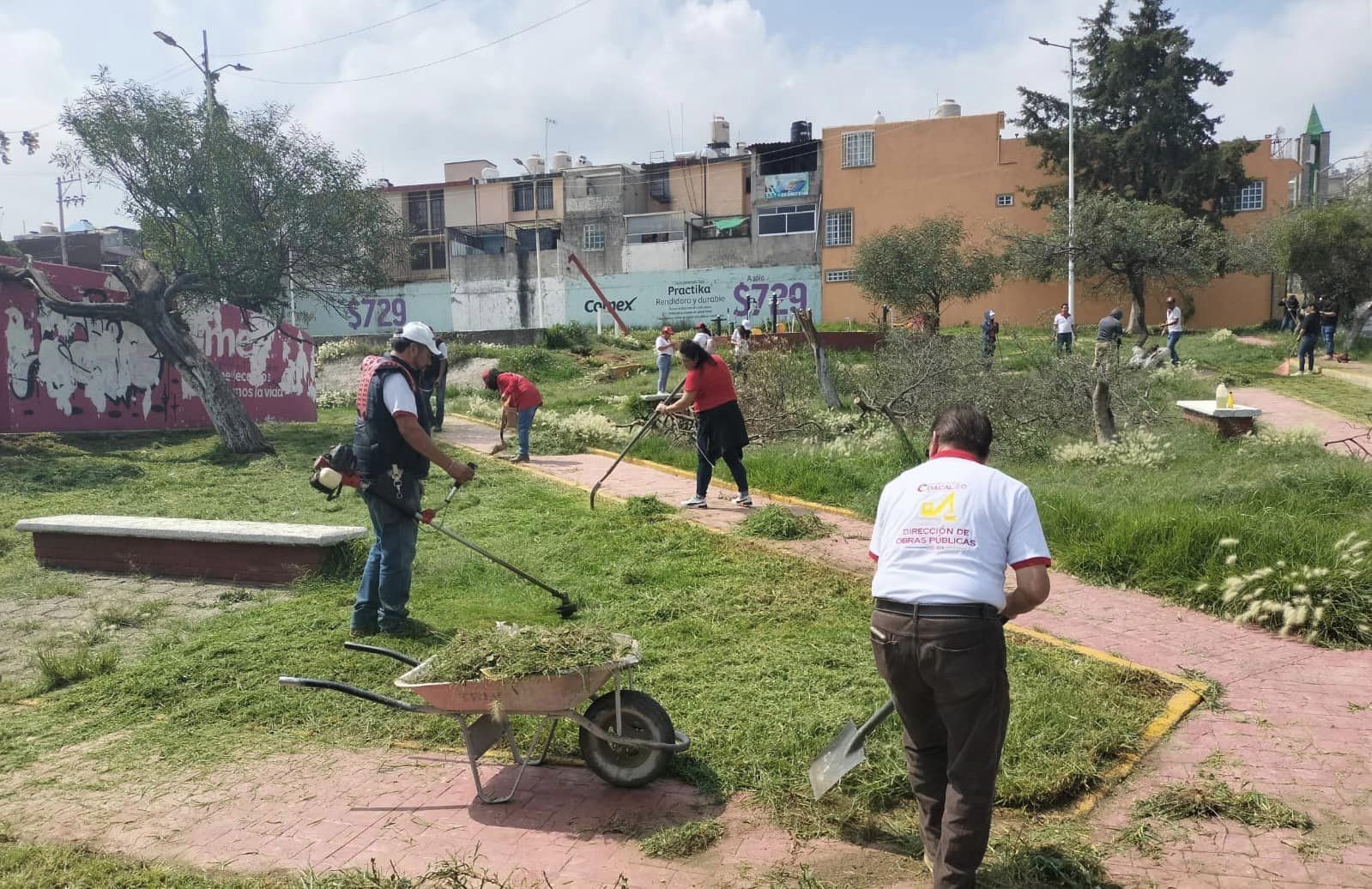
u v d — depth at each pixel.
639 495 9.47
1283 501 7.64
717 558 6.95
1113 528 6.82
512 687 3.50
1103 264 32.56
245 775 3.85
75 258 51.34
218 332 15.38
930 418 12.54
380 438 5.13
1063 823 3.31
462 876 3.01
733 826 3.35
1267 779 3.54
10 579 6.87
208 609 6.10
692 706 4.30
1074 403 12.41
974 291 35.41
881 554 2.98
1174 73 35.56
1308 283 26.45
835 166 41.66
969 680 2.68
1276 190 36.69
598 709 3.62
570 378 23.25
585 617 5.71
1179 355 22.56
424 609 5.83
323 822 3.45
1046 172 38.78
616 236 44.94
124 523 7.17
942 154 40.34
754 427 13.45
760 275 42.97
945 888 2.67
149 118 13.40
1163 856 3.07
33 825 3.45
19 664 5.26
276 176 14.45
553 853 3.19
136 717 4.46
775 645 5.11
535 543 7.61
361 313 47.34
